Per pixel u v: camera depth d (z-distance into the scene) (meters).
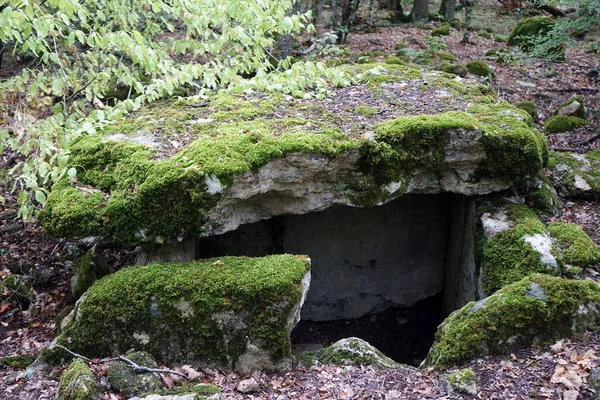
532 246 4.36
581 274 4.25
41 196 3.29
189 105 5.54
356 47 11.70
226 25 5.21
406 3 18.64
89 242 5.52
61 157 3.41
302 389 3.38
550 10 15.82
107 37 3.79
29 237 6.03
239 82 4.96
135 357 3.47
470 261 4.97
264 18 5.15
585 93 8.77
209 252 5.60
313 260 5.85
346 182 4.60
